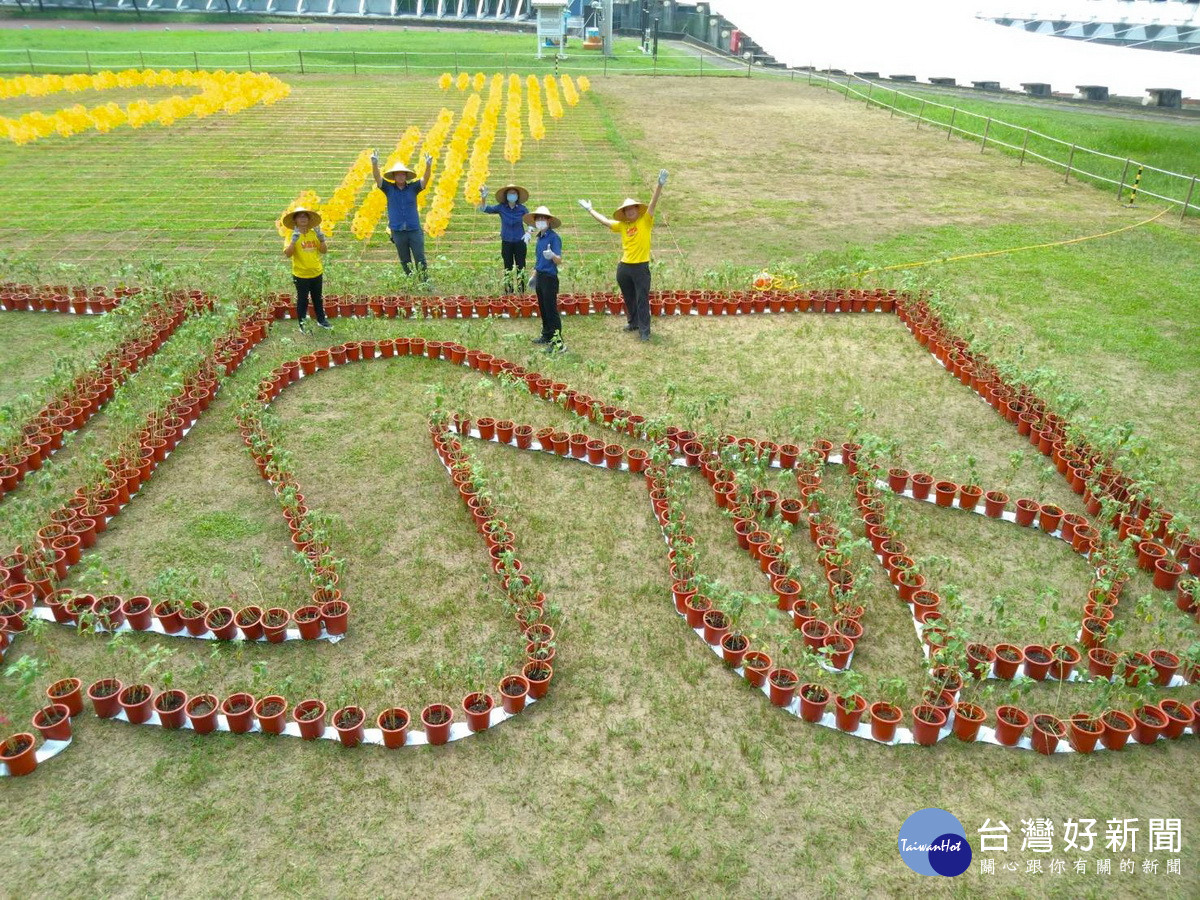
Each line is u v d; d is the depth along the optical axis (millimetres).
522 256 14055
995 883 5109
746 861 5207
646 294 12562
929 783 5766
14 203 18797
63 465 9266
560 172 22672
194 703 6188
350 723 6078
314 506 8648
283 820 5430
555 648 6816
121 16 58656
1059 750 6055
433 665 6680
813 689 6324
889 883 5094
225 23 60875
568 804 5562
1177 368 11945
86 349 11922
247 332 12125
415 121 28641
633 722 6195
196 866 5133
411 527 8375
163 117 27031
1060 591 7633
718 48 56312
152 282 13547
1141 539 8078
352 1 67438
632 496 8984
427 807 5539
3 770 5691
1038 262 16297
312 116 29109
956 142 27641
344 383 11312
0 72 36438
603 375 11578
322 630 7000
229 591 7395
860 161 24844
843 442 10047
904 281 13922
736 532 8172
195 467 9367
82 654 6727
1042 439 9859
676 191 21203
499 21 65688
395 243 14094
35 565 7395
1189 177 19469
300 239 12055
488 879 5082
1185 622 7293
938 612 7113
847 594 6969
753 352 12477
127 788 5621
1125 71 39031
